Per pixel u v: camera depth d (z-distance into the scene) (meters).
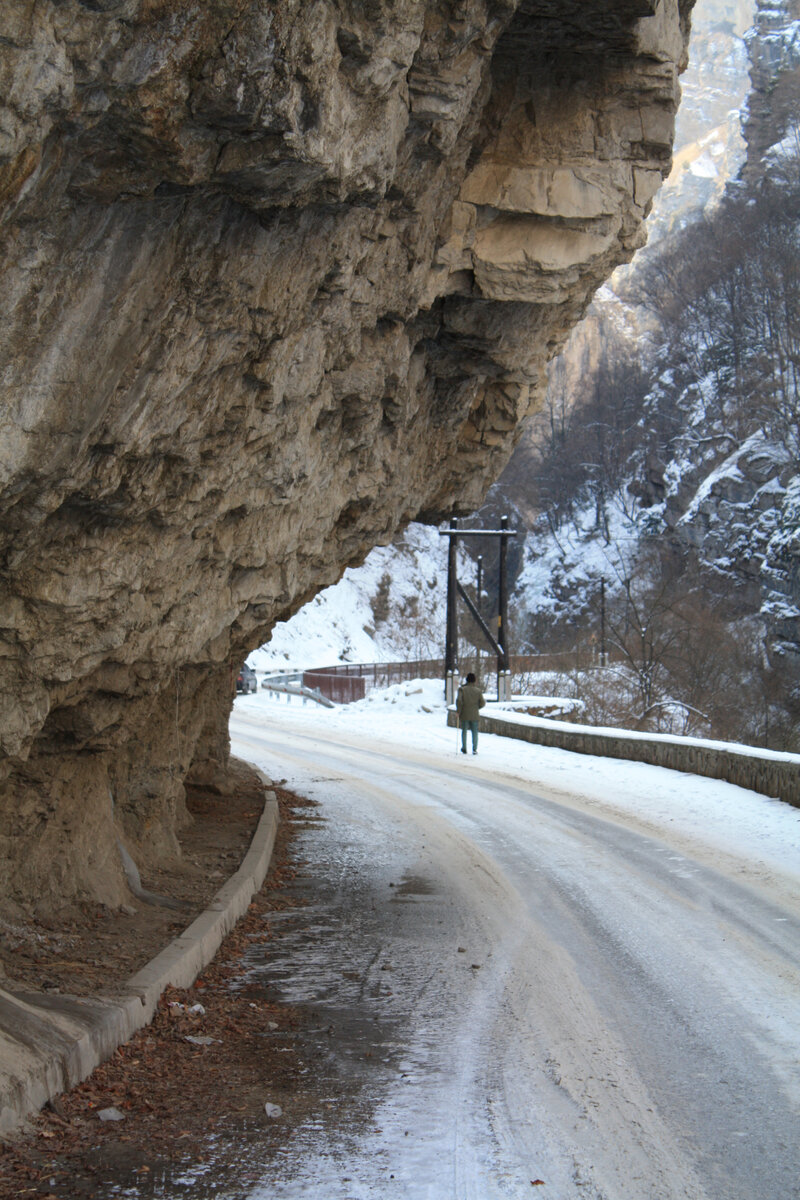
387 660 74.06
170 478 6.73
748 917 9.79
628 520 85.88
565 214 10.97
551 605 82.81
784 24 101.44
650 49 10.38
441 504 15.91
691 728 44.56
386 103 6.27
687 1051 6.42
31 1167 4.46
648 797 17.62
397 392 11.10
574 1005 7.26
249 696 45.81
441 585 86.56
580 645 58.00
